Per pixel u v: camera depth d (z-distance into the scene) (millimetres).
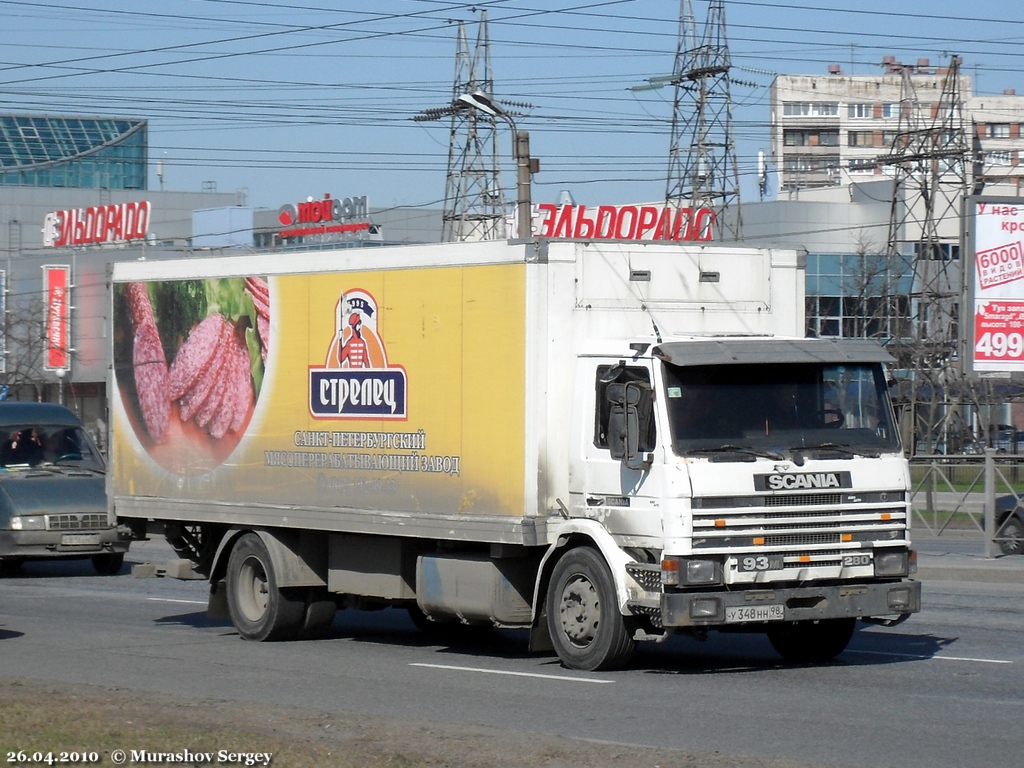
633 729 10367
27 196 103188
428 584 14656
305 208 77062
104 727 10031
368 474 15055
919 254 66312
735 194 62344
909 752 9461
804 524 12680
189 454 17250
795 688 12234
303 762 8758
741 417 12695
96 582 24453
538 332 13367
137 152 119625
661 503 12391
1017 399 54000
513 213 70250
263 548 16312
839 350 13109
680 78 62656
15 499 24906
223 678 13266
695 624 12258
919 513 29328
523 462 13430
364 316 15133
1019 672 13094
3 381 70250
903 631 16219
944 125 66750
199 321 17141
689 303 13977
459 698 11898
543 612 13898
